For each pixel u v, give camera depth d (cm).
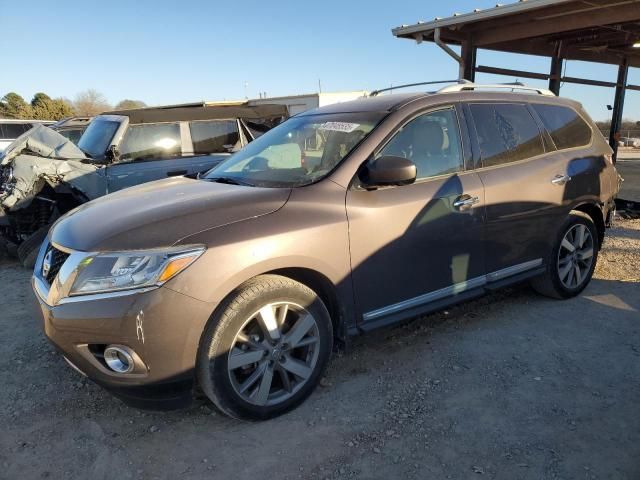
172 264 239
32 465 247
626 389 300
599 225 464
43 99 4575
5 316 440
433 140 344
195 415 285
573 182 415
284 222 271
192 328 242
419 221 320
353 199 298
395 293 319
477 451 248
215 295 246
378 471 237
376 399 295
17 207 578
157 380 244
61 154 622
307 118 386
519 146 390
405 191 319
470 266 355
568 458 241
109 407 295
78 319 240
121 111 747
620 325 388
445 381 312
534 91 432
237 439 262
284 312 274
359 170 307
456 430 264
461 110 363
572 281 439
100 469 243
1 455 254
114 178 657
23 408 296
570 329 382
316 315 285
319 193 292
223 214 264
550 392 297
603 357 338
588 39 1184
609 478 228
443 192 333
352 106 369
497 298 448
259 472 238
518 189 374
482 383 309
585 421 270
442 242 334
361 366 333
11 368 344
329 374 324
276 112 848
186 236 248
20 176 578
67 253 262
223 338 252
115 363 244
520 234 383
